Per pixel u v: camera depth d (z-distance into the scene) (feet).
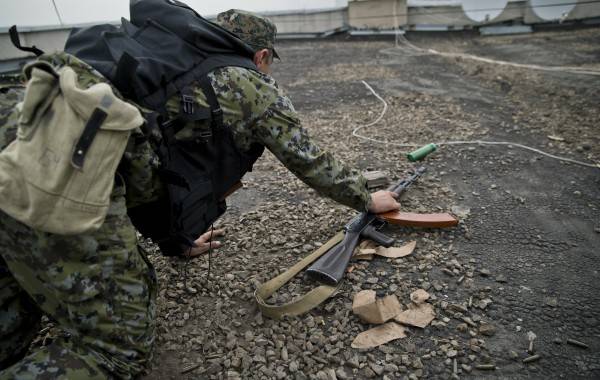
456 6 34.19
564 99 15.98
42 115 3.62
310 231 8.30
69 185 3.58
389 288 6.63
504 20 33.24
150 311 4.59
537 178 10.16
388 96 17.70
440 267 7.08
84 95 3.57
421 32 35.50
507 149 11.79
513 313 6.12
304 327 5.99
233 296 6.70
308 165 5.65
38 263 3.97
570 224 8.26
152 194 4.79
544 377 5.16
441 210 8.84
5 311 4.75
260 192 10.14
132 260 4.32
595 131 12.76
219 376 5.35
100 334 4.15
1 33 22.22
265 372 5.35
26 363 3.91
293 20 36.35
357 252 7.35
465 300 6.37
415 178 9.71
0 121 3.96
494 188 9.75
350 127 14.30
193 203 4.99
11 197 3.58
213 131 4.91
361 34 35.78
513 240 7.80
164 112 4.50
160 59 4.63
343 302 6.41
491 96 17.16
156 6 5.18
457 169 10.73
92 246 4.00
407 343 5.69
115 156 3.75
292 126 5.37
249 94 5.01
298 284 6.88
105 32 4.72
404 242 7.73
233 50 5.16
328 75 22.34
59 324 4.30
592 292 6.45
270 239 8.11
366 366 5.40
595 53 23.81
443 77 20.70
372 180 9.68
